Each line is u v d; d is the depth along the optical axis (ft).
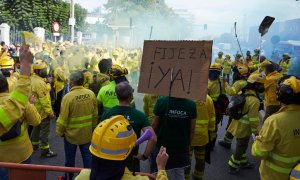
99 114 17.71
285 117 10.22
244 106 18.21
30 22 132.46
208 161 16.53
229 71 60.70
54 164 20.22
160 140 13.16
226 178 19.01
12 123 9.71
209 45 11.12
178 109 12.87
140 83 12.13
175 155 13.05
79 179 7.58
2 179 12.30
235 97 18.58
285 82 10.31
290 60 42.80
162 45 11.93
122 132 6.96
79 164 20.58
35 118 13.08
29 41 9.15
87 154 16.43
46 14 136.98
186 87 11.36
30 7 133.59
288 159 10.36
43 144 21.11
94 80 22.50
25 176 10.20
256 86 18.28
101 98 17.40
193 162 21.24
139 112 12.46
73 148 16.25
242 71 21.63
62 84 28.19
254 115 17.93
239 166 20.38
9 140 12.32
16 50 58.39
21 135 12.75
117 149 6.87
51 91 27.35
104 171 6.90
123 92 12.34
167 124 12.97
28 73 9.45
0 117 9.46
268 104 24.21
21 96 9.50
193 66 11.34
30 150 13.39
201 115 15.47
